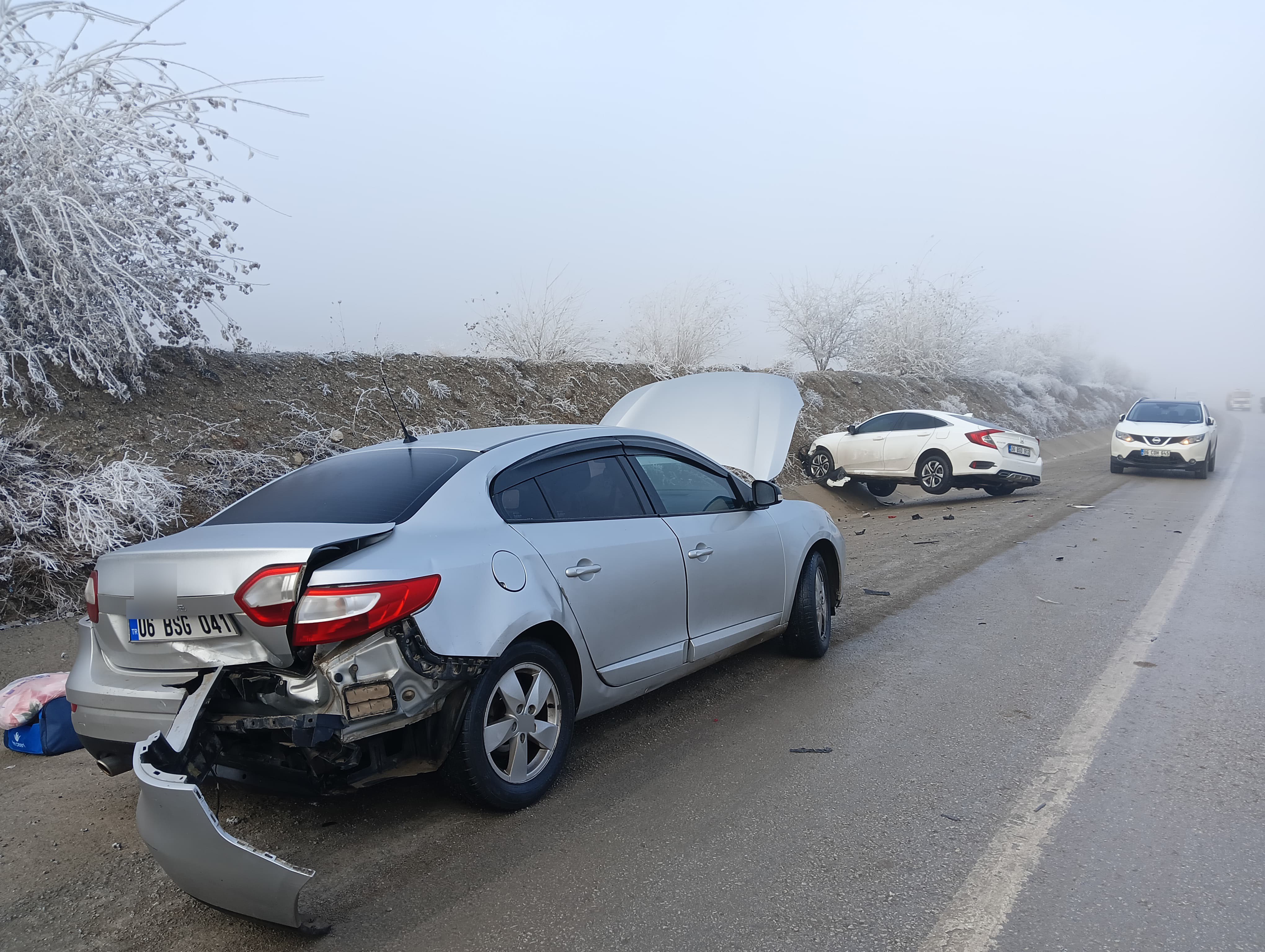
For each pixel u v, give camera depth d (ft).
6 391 23.75
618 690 13.33
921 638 20.13
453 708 10.79
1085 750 13.34
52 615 19.13
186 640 10.19
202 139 25.00
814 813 11.48
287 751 10.32
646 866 10.20
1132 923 8.82
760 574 16.58
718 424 23.76
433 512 11.34
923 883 9.69
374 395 34.35
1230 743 13.47
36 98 23.27
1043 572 27.45
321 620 9.57
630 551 13.53
